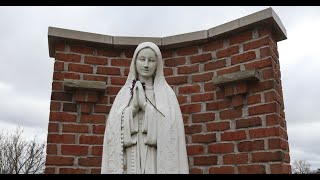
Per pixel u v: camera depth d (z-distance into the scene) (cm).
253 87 265
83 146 281
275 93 257
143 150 204
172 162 201
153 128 204
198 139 284
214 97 286
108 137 210
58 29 291
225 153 269
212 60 295
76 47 300
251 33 277
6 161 1625
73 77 293
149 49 224
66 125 281
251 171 253
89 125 287
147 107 208
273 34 280
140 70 222
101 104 294
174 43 304
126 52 312
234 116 271
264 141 252
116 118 211
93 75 300
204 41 299
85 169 277
